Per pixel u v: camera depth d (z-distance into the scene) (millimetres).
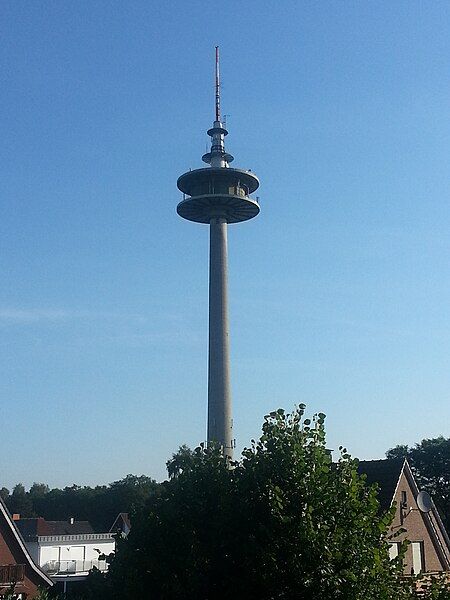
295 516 11727
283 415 12867
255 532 11992
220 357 62688
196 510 12672
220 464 13211
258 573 11617
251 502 12305
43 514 125000
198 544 12320
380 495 34844
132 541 12695
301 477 12016
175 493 13016
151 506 13047
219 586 12234
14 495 124000
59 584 41375
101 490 126250
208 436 61031
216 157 68875
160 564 12211
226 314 64188
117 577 12453
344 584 11008
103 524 116688
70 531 85312
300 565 11234
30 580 37312
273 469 12375
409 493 36406
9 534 37156
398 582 11867
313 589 11172
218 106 70500
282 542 11594
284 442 12562
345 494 11758
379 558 11219
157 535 12477
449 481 80812
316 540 11234
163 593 12109
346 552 11250
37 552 64188
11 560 36938
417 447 83938
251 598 11945
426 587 12703
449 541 37594
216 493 12719
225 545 12258
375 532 11664
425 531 36344
